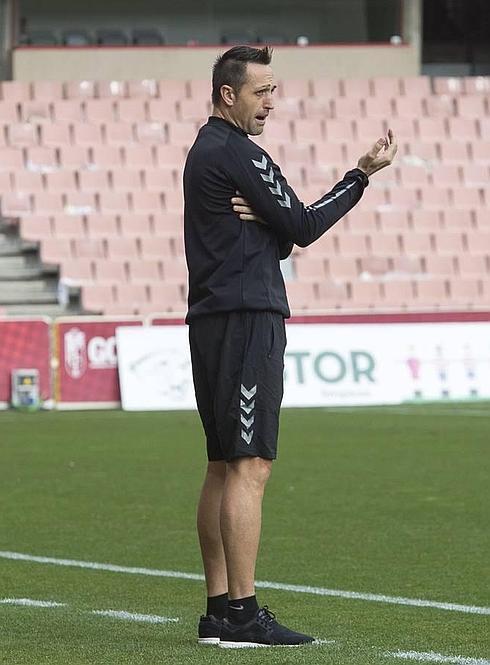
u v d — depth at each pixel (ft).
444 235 275.59
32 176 272.51
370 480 119.14
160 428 175.94
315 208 53.98
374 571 74.84
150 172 277.44
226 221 53.06
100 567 77.41
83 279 256.11
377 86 303.68
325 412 197.98
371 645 53.42
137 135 286.05
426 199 283.18
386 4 310.24
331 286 259.80
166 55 303.68
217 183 52.95
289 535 88.84
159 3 305.32
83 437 164.45
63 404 213.25
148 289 253.65
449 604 64.34
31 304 255.29
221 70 54.03
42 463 136.15
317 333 213.87
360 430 168.14
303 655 50.57
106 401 214.28
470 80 306.76
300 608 63.46
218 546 54.90
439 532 89.56
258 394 52.65
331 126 293.84
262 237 53.42
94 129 284.82
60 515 100.12
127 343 214.07
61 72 301.02
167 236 265.95
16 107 286.87
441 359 219.00
